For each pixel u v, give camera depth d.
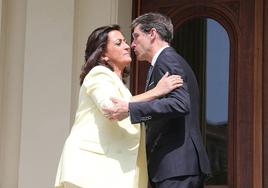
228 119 8.09
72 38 8.34
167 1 8.60
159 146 5.16
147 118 4.91
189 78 5.21
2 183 8.48
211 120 8.20
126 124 5.19
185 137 5.09
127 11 8.55
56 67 8.36
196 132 5.19
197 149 5.12
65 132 8.24
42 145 8.30
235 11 8.21
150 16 5.33
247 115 7.98
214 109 8.20
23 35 8.67
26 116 8.38
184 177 5.04
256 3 8.09
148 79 5.40
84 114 5.26
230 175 7.98
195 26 8.46
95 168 5.07
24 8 8.70
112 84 5.18
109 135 5.17
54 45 8.39
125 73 5.70
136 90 8.63
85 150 5.13
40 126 8.33
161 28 5.29
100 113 5.20
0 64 8.59
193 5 8.46
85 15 8.47
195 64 8.39
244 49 8.09
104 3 8.41
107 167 5.08
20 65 8.63
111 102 4.98
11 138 8.55
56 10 8.43
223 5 8.28
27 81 8.43
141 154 5.23
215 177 8.06
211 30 8.36
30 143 8.35
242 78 8.05
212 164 8.10
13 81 8.62
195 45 8.41
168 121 5.14
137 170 5.13
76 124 5.30
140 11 8.71
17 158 8.50
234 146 8.02
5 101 8.60
